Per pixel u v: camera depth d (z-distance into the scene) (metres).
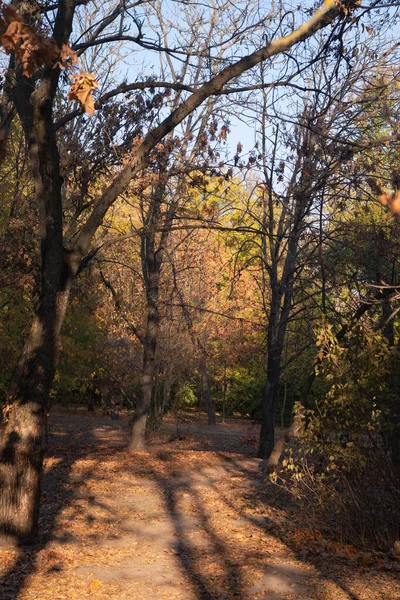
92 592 7.12
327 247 18.72
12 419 9.30
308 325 19.44
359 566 8.16
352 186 14.34
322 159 15.82
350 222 16.17
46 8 10.23
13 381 9.46
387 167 13.62
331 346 10.23
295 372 33.94
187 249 28.30
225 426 38.28
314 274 19.16
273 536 10.15
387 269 15.48
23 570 7.88
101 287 24.80
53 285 9.50
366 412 9.83
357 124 14.72
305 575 7.77
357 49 11.69
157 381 28.30
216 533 10.41
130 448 20.75
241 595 7.00
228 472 17.22
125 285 27.50
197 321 32.50
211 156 12.92
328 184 14.98
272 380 21.19
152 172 12.42
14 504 9.12
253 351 36.03
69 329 22.80
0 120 11.27
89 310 22.59
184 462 18.52
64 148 12.80
